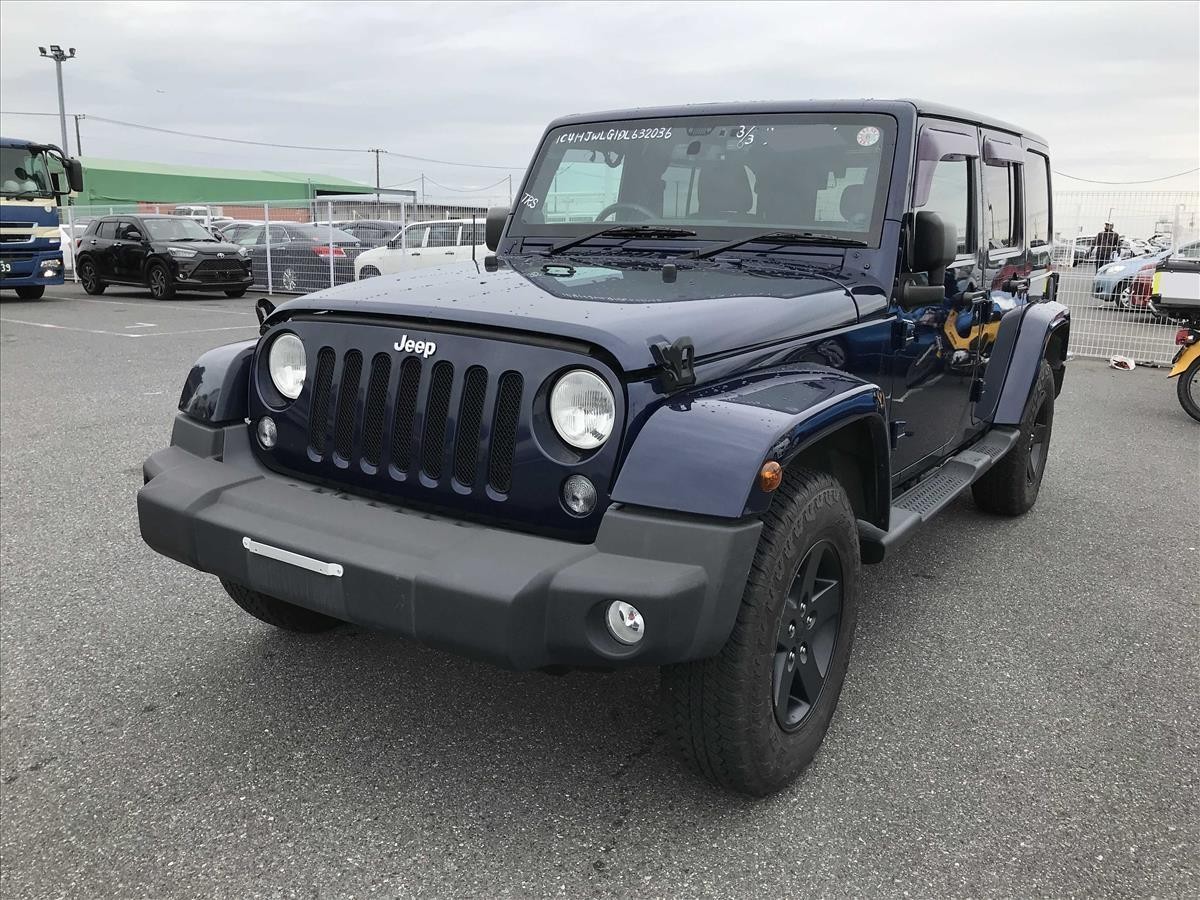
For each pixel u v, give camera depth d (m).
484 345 2.38
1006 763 2.81
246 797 2.62
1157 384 10.22
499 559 2.21
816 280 3.09
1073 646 3.62
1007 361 4.60
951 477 3.98
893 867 2.35
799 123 3.47
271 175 52.59
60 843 2.42
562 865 2.35
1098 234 12.16
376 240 17.69
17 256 16.97
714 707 2.35
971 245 3.99
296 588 2.42
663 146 3.66
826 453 2.85
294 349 2.75
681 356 2.26
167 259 17.95
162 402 7.97
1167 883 2.29
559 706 3.12
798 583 2.53
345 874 2.31
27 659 3.39
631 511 2.20
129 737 2.91
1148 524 5.17
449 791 2.65
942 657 3.52
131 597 3.94
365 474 2.59
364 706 3.10
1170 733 2.99
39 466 5.91
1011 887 2.28
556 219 3.83
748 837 2.46
